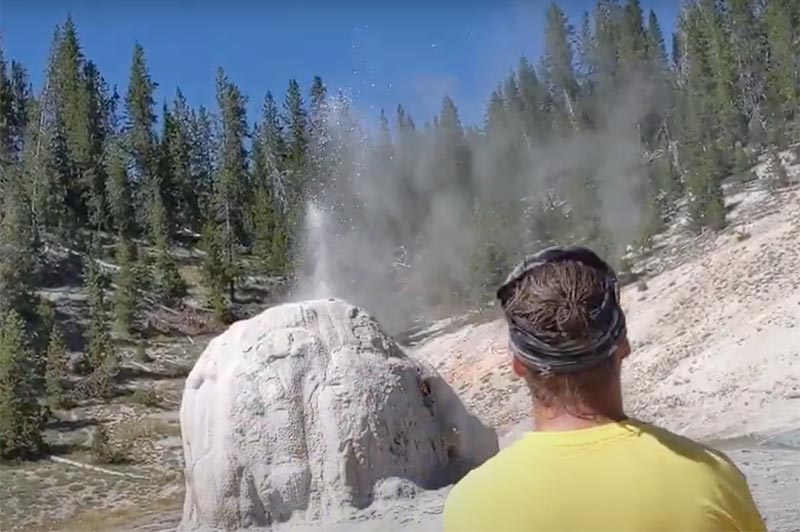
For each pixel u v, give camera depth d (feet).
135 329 174.70
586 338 8.05
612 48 266.57
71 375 147.02
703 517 7.59
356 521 44.45
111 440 118.93
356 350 49.52
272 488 46.62
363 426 47.11
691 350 115.96
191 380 50.83
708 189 163.94
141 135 268.41
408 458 48.14
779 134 191.62
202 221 256.93
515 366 8.46
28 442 112.27
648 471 7.73
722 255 142.51
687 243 159.63
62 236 215.51
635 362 120.57
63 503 93.81
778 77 207.31
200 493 48.16
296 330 49.88
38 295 168.55
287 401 47.65
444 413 51.29
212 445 48.16
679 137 219.00
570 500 7.73
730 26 243.60
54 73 271.08
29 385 121.08
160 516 74.74
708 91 228.84
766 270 129.59
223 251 216.33
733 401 96.89
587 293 8.16
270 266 211.61
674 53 290.97
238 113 274.36
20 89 297.53
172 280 195.31
